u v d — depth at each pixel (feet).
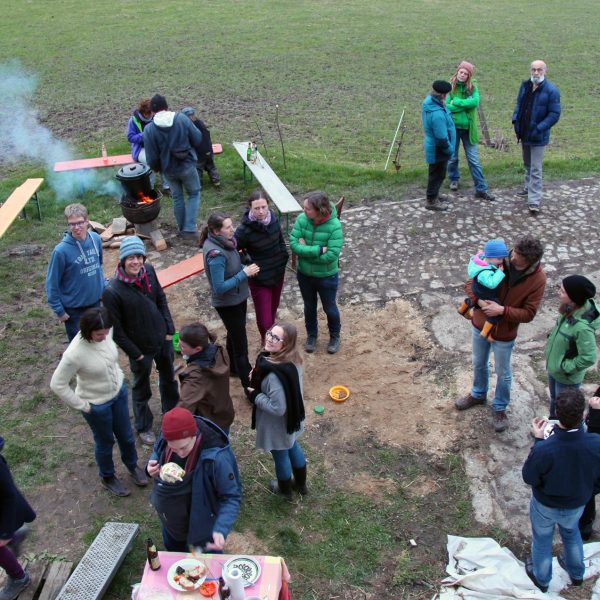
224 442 14.48
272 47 80.89
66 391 17.15
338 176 39.88
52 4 104.53
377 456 20.68
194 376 16.40
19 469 20.38
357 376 24.07
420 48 79.92
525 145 33.35
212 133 53.36
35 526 18.49
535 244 18.45
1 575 16.89
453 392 23.02
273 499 19.31
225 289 21.04
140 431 21.30
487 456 20.45
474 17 94.43
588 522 17.51
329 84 67.72
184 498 14.14
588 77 70.03
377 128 55.36
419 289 28.58
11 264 31.22
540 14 96.12
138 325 19.26
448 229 32.86
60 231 34.17
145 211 31.22
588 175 38.68
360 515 18.75
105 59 77.36
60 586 16.53
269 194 32.55
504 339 19.97
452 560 17.31
